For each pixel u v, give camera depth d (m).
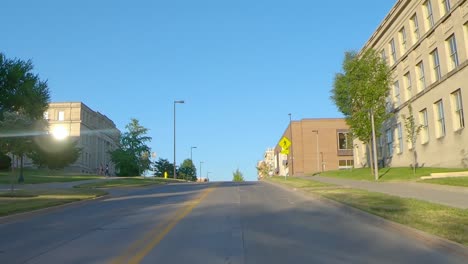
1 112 29.77
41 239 11.94
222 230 12.81
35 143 31.05
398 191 22.64
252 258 9.08
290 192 27.44
